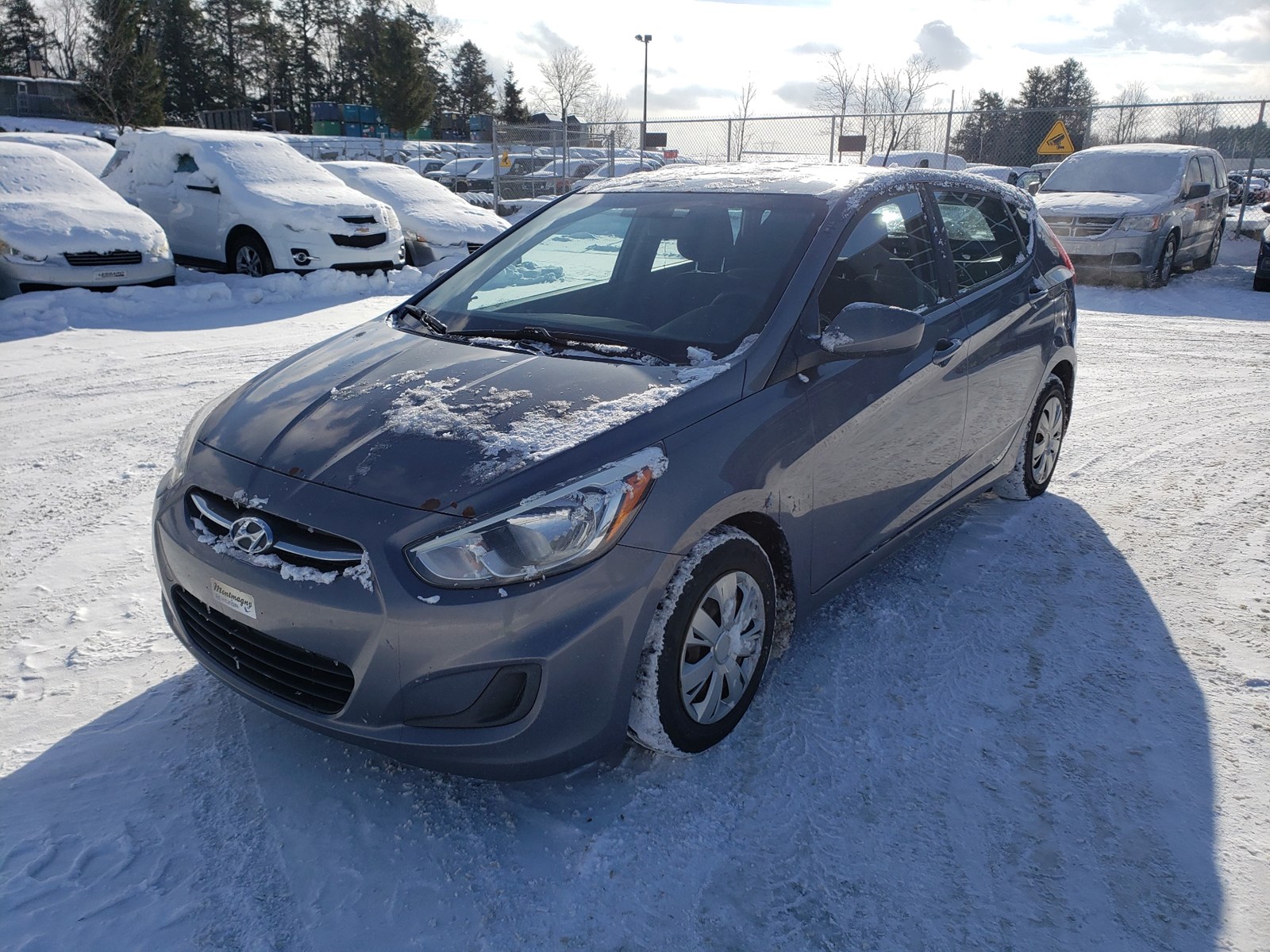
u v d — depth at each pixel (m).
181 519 2.56
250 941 2.02
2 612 3.38
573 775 2.59
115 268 9.52
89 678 2.98
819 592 3.05
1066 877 2.25
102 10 35.75
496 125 20.67
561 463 2.31
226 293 9.94
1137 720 2.85
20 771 2.53
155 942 2.01
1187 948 2.05
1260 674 3.10
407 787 2.53
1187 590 3.69
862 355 2.91
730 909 2.14
